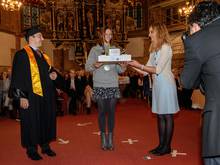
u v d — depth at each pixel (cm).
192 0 1521
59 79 520
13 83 482
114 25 2059
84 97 1217
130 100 1738
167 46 479
